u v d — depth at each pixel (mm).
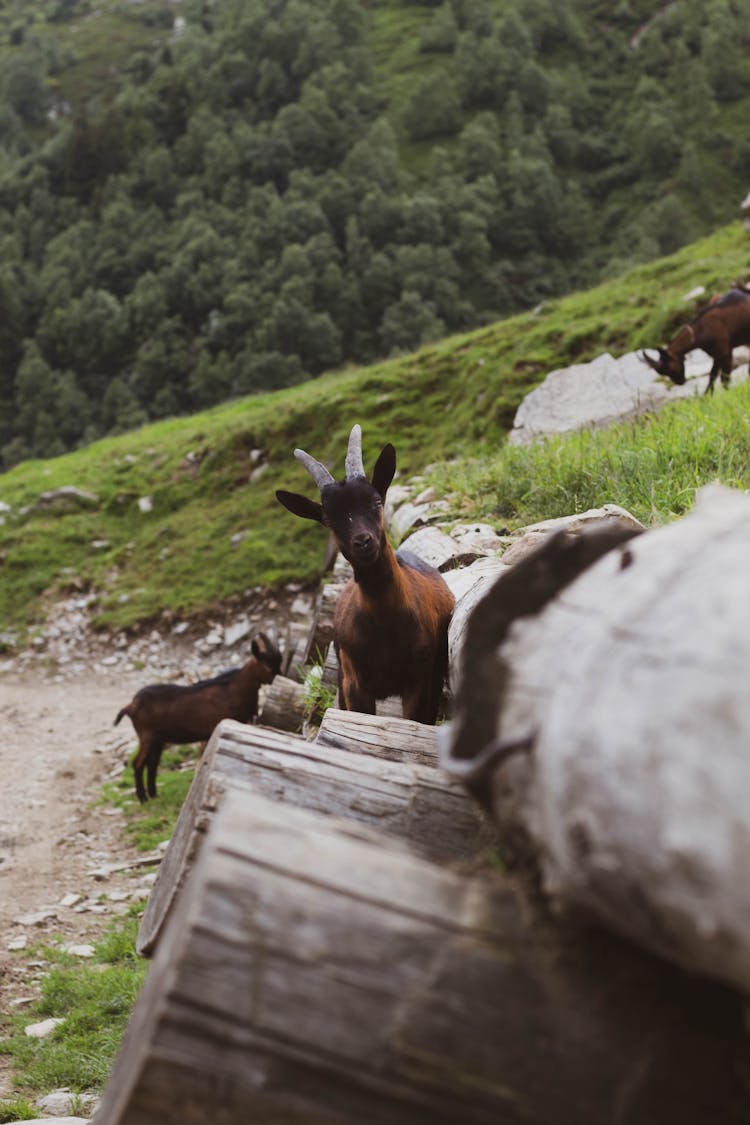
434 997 1462
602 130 124438
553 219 107062
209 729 10789
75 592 20375
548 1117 1420
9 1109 5102
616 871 1277
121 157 117688
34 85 173375
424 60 139750
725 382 12469
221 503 21594
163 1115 1452
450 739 1717
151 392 86750
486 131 109688
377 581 4598
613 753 1273
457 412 19734
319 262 91250
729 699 1208
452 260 94312
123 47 197500
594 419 14227
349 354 87938
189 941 1472
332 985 1464
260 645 10727
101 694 16719
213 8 180000
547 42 139750
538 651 1591
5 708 16297
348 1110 1436
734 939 1194
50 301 96875
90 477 23969
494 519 8586
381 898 1528
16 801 11891
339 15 137500
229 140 112562
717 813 1179
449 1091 1430
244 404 27828
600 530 1779
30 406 88438
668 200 100938
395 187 105500
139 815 10797
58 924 8039
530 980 1478
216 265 93125
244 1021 1446
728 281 18078
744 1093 1401
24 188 120188
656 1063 1420
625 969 1460
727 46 124438
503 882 1598
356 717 3445
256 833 1571
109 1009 6219
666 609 1365
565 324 20203
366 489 4598
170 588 19375
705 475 6973
